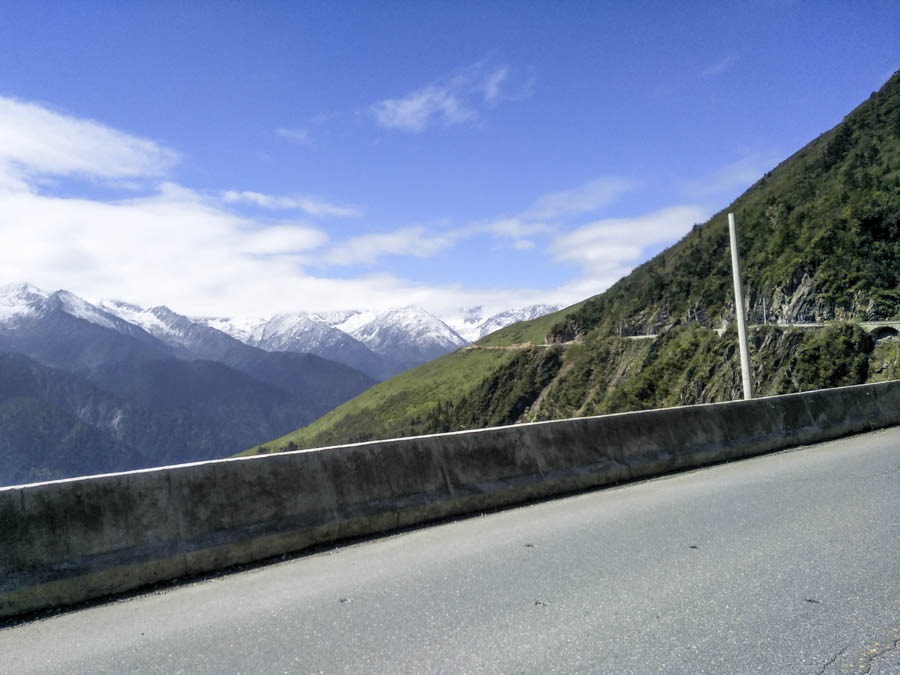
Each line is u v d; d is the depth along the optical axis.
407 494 7.88
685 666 3.70
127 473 5.91
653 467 10.87
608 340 126.19
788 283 76.12
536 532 7.09
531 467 9.36
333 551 6.74
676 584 5.13
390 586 5.35
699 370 82.00
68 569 5.29
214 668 3.83
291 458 7.09
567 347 140.88
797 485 9.06
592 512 8.05
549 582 5.30
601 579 5.32
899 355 53.72
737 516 7.36
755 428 13.09
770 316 78.19
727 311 90.25
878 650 3.85
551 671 3.67
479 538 6.95
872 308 62.81
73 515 5.48
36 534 5.25
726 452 12.17
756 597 4.78
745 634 4.13
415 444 8.28
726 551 5.98
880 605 4.53
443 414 159.62
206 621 4.69
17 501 5.25
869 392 16.23
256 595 5.29
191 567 5.95
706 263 111.25
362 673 3.71
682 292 112.56
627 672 3.64
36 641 4.45
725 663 3.73
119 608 5.13
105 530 5.60
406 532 7.50
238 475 6.61
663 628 4.26
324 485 7.21
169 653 4.09
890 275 64.94
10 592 4.96
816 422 14.41
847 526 6.65
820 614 4.42
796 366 64.00
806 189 96.50
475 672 3.68
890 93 102.81
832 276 70.31
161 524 5.92
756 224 102.12
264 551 6.46
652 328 116.88
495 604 4.81
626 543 6.42
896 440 13.29
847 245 71.69
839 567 5.37
